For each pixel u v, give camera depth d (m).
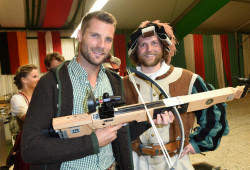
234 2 7.53
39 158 0.74
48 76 0.89
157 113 0.91
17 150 1.63
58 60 2.24
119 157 1.00
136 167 1.30
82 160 0.91
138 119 0.91
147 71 1.35
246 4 7.79
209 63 9.14
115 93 1.05
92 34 0.90
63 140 0.78
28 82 2.07
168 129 1.24
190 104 0.96
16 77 2.09
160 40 1.29
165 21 7.60
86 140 0.78
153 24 1.25
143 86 1.33
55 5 4.75
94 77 1.01
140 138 1.29
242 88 1.04
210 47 9.16
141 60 1.31
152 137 1.24
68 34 6.71
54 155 0.74
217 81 9.23
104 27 0.90
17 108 1.96
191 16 6.86
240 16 8.64
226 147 3.01
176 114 0.89
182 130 0.86
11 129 2.70
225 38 9.49
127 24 7.48
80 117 0.81
